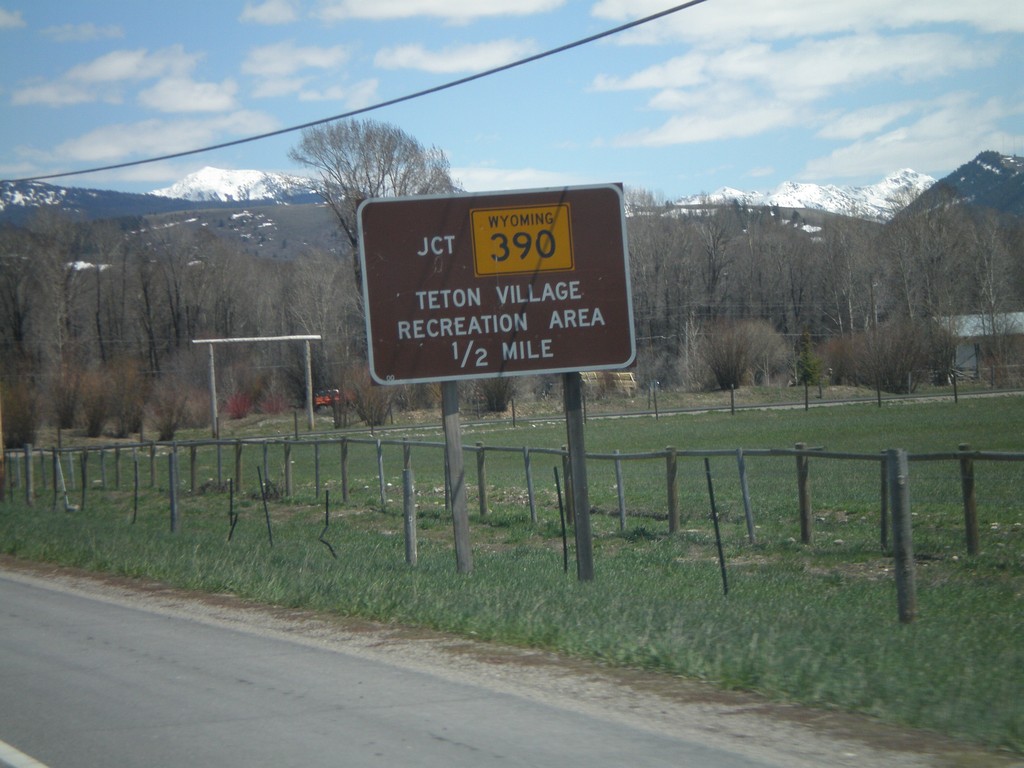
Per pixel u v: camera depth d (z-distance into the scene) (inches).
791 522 724.7
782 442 1428.4
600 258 533.0
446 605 414.0
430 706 281.9
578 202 532.7
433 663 335.6
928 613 417.7
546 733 253.6
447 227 527.5
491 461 1448.1
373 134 2345.0
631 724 259.6
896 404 2193.7
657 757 232.5
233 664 342.3
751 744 240.5
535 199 530.6
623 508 731.4
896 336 2721.5
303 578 497.0
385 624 407.2
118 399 2383.1
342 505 987.9
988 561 542.0
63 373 2413.9
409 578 496.1
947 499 774.5
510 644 360.5
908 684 274.8
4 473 1159.0
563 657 340.2
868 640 328.5
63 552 650.2
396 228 525.3
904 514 377.1
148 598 494.9
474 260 527.8
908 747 235.0
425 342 525.7
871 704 264.2
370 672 325.1
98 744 255.1
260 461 1658.5
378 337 523.2
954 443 1261.1
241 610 451.5
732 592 482.9
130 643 383.6
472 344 527.2
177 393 2386.8
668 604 422.6
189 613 448.8
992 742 233.9
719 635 338.6
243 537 763.4
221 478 1278.3
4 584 557.9
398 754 240.1
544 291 530.9
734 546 647.8
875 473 1011.9
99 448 1298.0
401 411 2610.7
